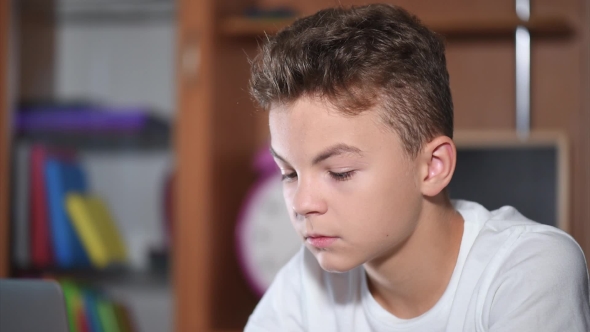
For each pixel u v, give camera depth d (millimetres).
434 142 898
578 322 841
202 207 1835
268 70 873
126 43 2021
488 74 2041
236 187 2070
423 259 937
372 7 962
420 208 903
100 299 1946
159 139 1980
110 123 1955
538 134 1936
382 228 846
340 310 1042
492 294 895
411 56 896
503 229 953
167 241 1956
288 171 851
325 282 1061
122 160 2039
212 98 1854
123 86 2021
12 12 1980
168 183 1973
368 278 1021
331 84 814
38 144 1993
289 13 1951
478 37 2025
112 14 1999
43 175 1973
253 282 1911
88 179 2055
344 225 827
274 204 1917
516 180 1938
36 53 2031
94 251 1961
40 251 1970
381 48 870
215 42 1874
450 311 938
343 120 813
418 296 970
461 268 949
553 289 848
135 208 2037
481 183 1955
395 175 850
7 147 1968
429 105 900
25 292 832
